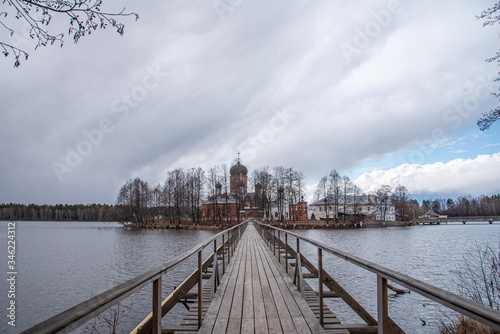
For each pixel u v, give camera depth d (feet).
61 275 59.21
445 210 459.73
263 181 207.82
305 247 97.76
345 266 62.23
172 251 93.15
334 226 207.31
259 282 23.75
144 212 223.92
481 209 424.05
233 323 14.90
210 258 36.83
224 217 229.45
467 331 21.47
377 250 93.56
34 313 38.83
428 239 128.67
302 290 19.56
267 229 55.16
